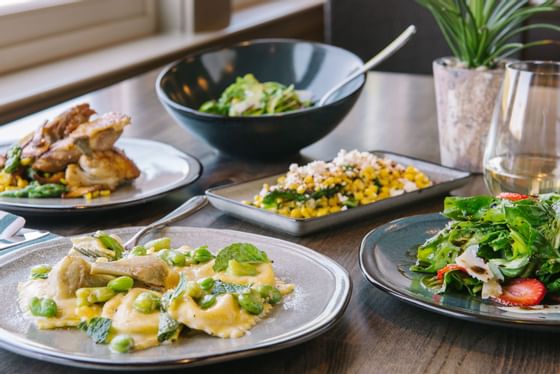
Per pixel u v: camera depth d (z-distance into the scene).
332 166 1.34
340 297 0.90
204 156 1.67
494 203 1.05
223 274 0.94
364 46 3.38
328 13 3.41
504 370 0.84
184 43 3.11
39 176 1.40
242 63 1.95
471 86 1.50
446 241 1.03
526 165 1.28
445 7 1.48
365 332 0.92
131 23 3.15
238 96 1.78
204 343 0.82
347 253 1.16
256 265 0.96
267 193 1.27
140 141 1.62
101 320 0.83
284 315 0.88
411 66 3.32
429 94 2.26
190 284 0.87
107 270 0.90
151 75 2.41
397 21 3.29
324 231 1.24
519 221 0.97
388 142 1.79
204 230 1.13
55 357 0.77
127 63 2.75
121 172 1.40
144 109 2.00
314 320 0.85
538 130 1.27
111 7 3.04
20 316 0.88
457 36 1.53
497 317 0.86
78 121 1.43
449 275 0.95
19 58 2.61
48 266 0.98
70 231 1.25
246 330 0.84
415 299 0.92
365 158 1.39
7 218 1.20
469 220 1.05
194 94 1.87
